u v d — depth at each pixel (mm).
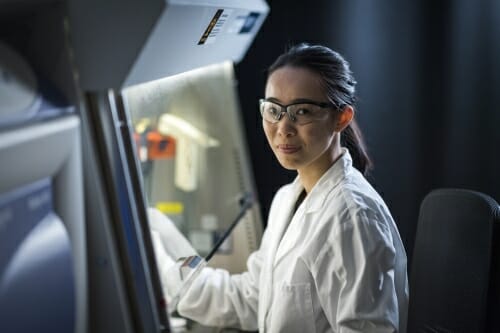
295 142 1672
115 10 1174
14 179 947
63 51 1165
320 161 1771
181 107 2209
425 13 3324
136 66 1237
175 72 1600
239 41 2016
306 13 3352
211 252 2180
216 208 2449
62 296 1090
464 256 1909
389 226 1699
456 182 3426
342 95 1681
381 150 3465
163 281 1578
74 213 1155
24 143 959
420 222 2143
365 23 3357
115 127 1265
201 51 1685
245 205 2717
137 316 1291
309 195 1766
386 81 3400
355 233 1593
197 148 2395
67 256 1111
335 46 3379
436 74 3365
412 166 3451
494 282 1842
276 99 1663
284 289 1695
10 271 935
